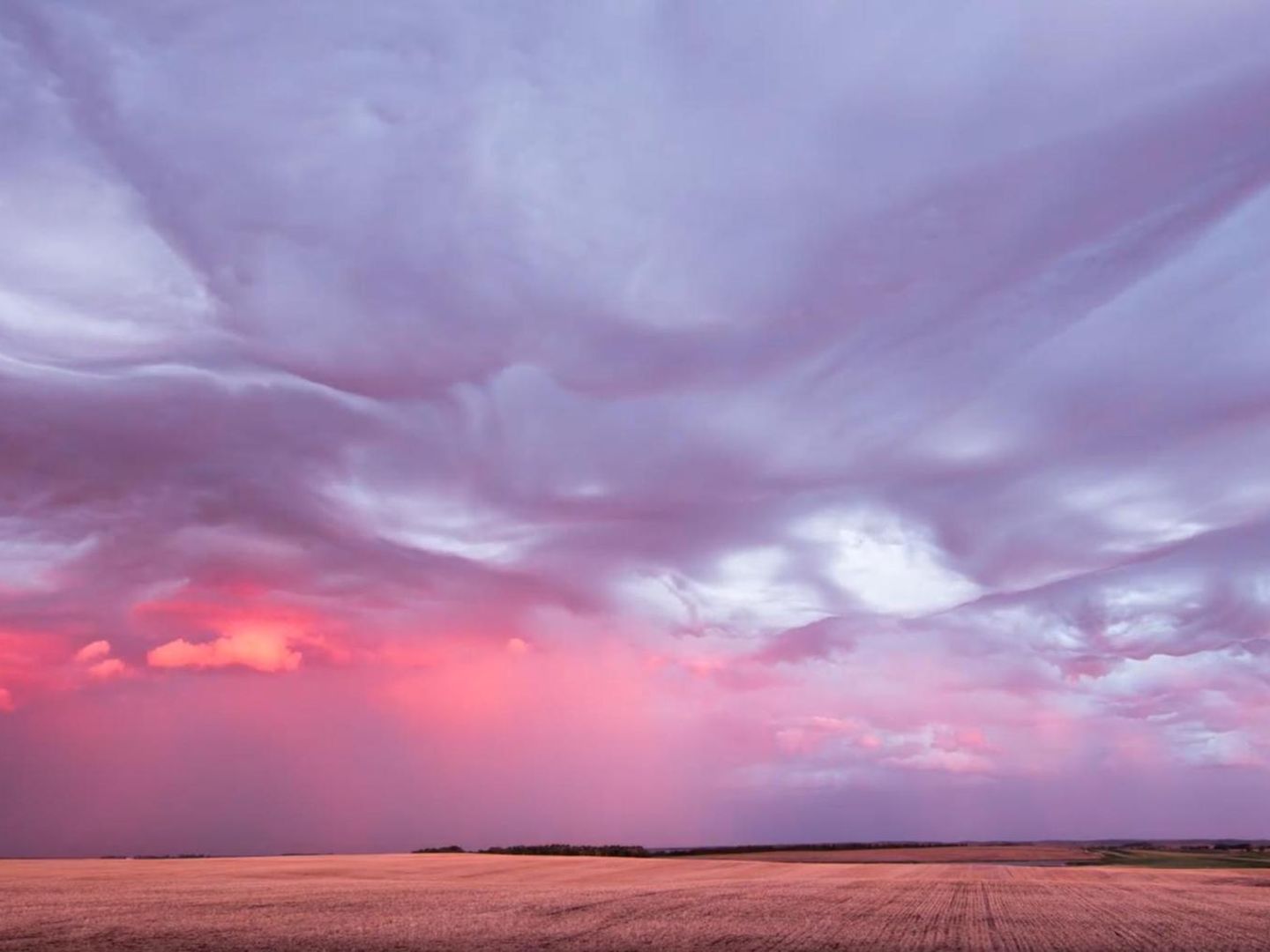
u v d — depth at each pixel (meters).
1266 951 26.30
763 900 43.16
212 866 77.12
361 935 27.73
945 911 38.53
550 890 49.28
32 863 80.62
